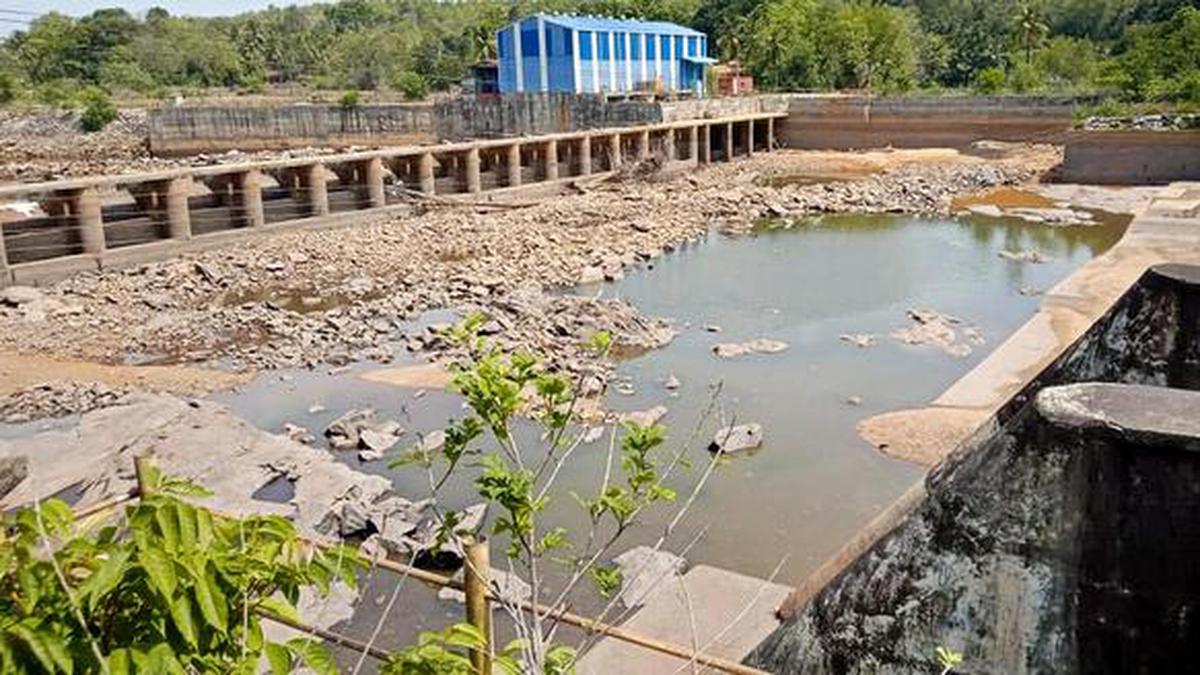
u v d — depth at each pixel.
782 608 4.65
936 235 27.58
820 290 21.12
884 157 43.06
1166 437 3.00
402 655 2.65
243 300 20.55
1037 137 42.66
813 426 13.03
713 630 6.53
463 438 3.37
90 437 10.78
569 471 11.24
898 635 3.78
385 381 15.02
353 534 9.53
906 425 12.77
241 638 2.31
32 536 2.24
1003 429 3.46
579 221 28.66
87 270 22.09
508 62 54.25
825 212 31.69
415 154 30.47
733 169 41.59
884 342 17.08
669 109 41.78
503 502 3.21
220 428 11.25
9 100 70.31
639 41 55.16
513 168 33.47
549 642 3.55
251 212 25.91
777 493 10.94
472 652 3.69
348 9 132.50
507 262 23.16
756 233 28.31
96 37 88.69
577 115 44.47
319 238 25.91
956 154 42.97
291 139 53.06
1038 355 15.30
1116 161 34.84
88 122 61.59
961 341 17.08
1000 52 75.88
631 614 7.34
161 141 54.75
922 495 3.80
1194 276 4.87
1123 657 3.18
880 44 63.12
